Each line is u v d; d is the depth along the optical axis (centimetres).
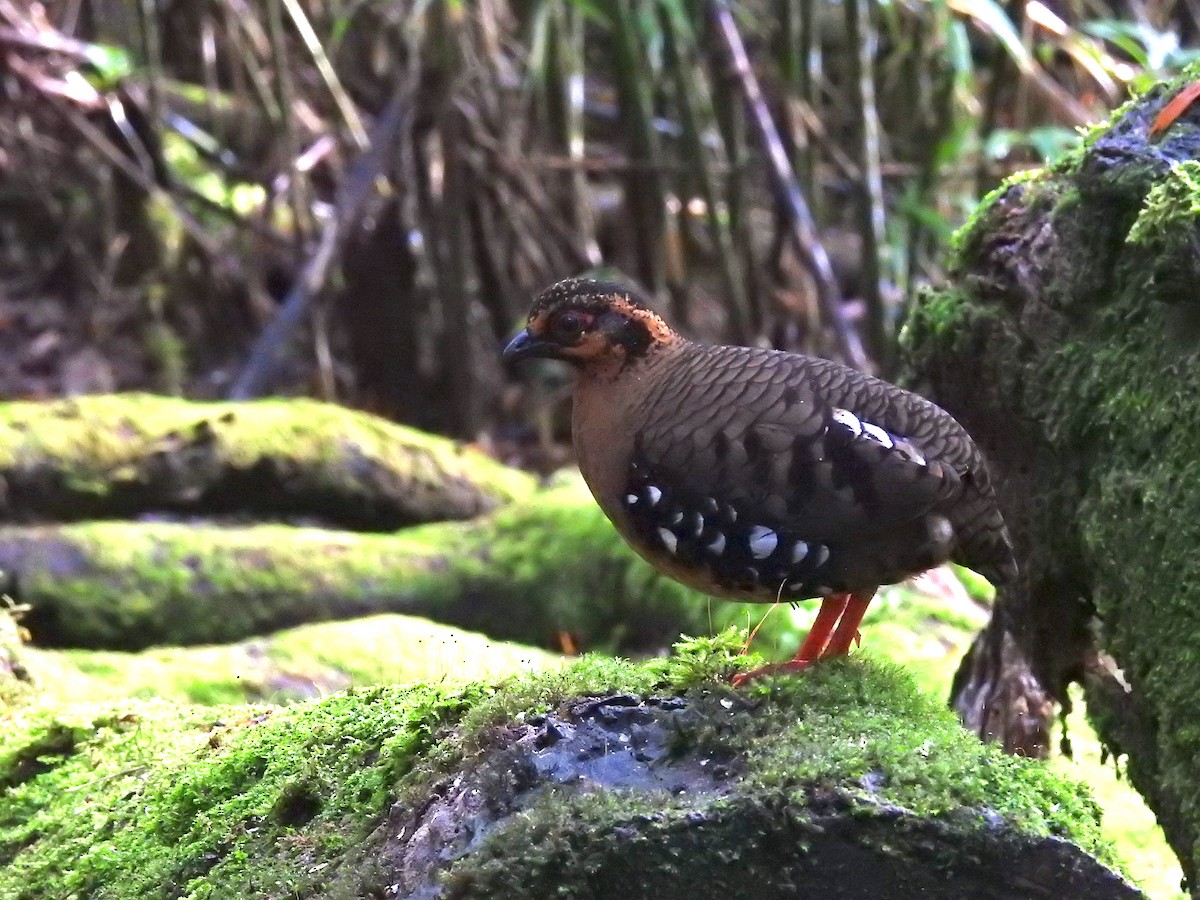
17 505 547
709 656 267
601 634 547
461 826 223
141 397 610
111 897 274
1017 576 289
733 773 220
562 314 276
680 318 767
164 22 807
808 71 695
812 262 664
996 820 204
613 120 826
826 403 257
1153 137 292
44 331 805
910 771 212
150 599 516
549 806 213
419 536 573
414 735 256
